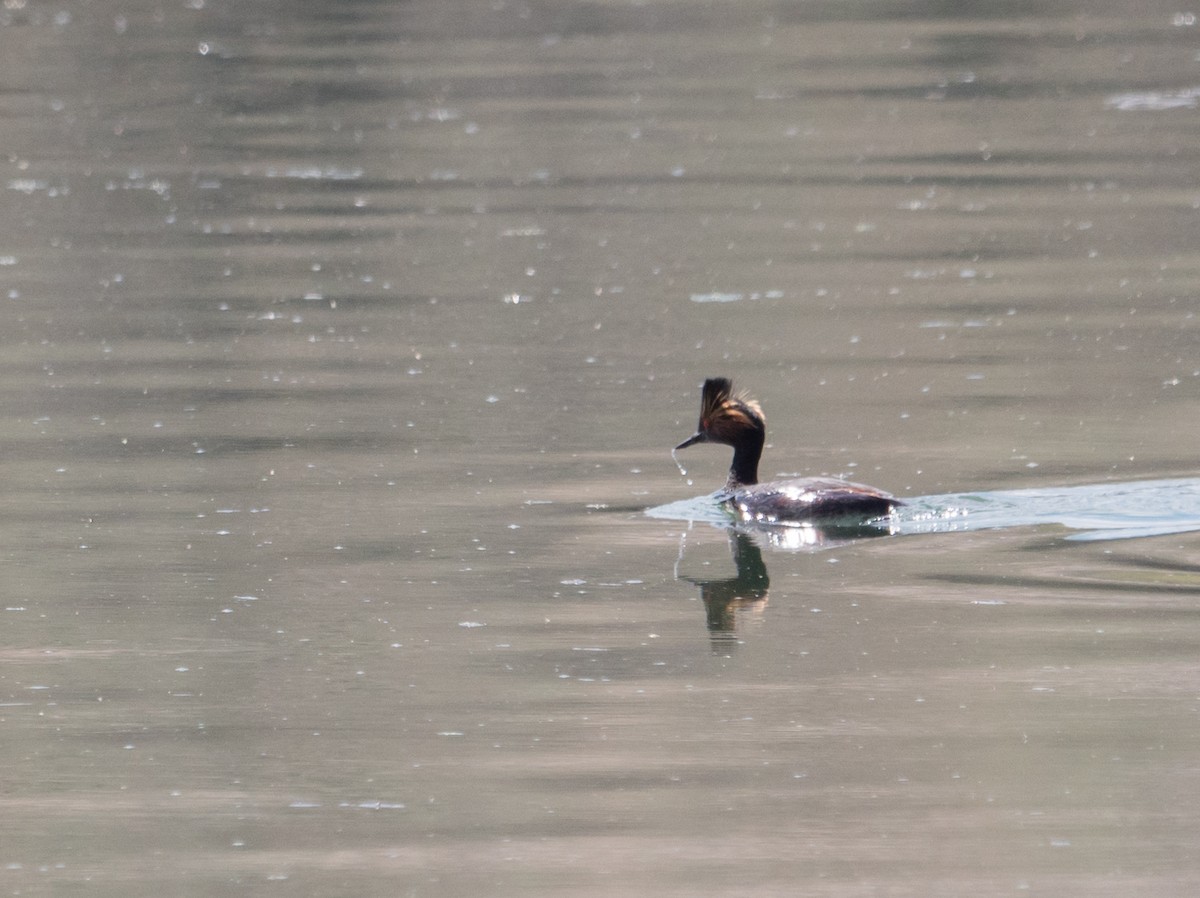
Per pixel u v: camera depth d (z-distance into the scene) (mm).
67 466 16594
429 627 12414
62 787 10062
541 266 25109
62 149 33062
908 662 11531
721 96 37312
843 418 17859
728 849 9172
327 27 46094
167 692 11375
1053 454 16359
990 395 18578
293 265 25281
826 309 22547
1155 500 14766
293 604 12922
